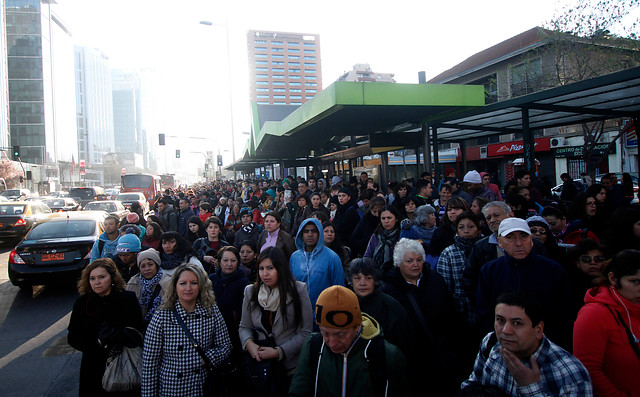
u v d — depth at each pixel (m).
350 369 2.23
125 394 3.29
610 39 14.66
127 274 4.79
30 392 4.36
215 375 3.07
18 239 14.84
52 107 101.88
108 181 122.75
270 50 135.12
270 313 3.28
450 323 3.25
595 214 5.00
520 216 5.10
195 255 4.46
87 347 3.34
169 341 3.04
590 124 23.47
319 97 8.41
